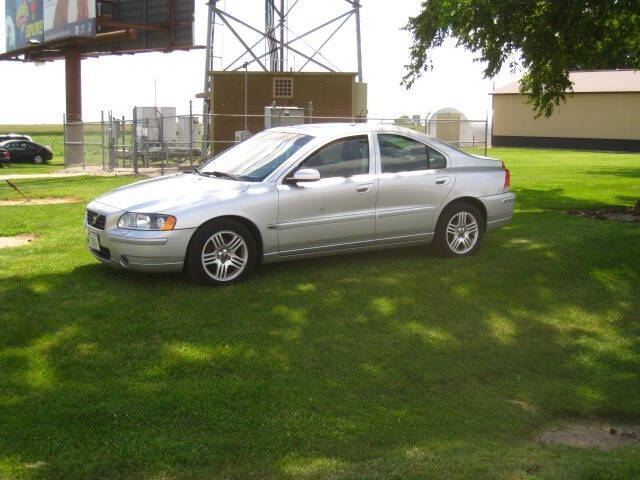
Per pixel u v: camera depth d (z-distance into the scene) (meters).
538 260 8.78
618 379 5.84
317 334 6.23
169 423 4.57
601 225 11.24
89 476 3.92
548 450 4.53
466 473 3.94
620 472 3.91
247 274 7.45
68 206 13.40
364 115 25.84
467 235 8.89
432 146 8.70
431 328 6.55
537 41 12.49
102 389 5.00
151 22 37.69
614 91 45.56
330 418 4.77
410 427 4.76
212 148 25.95
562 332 6.70
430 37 13.87
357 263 8.45
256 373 5.41
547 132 48.84
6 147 36.59
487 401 5.32
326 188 7.77
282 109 22.64
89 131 31.47
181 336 6.01
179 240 7.01
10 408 4.68
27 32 43.31
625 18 13.91
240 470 4.03
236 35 26.47
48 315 6.36
